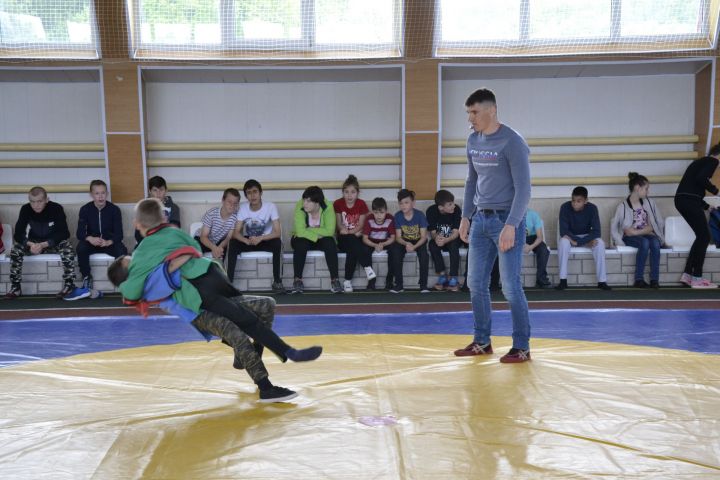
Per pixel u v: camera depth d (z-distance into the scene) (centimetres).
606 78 983
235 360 407
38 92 963
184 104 974
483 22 932
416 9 885
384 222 892
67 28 911
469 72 962
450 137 990
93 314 717
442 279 887
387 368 425
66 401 364
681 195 888
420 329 629
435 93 937
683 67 961
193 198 985
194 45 931
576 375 401
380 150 988
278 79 970
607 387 376
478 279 453
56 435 313
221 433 313
